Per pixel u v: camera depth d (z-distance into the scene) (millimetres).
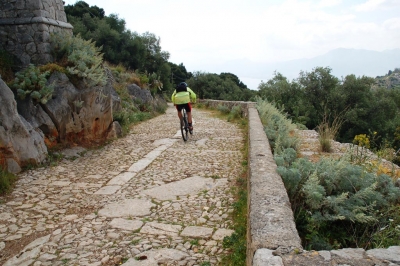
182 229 3443
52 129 6727
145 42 36500
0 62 6984
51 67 7059
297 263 1776
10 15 7500
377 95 25859
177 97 8680
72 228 3535
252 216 2447
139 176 5547
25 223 3691
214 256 2879
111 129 9062
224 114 17156
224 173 5570
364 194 3447
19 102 6254
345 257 1848
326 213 3232
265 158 4309
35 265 2795
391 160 6680
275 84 26078
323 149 7383
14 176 5223
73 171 5844
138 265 2740
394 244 2941
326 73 23891
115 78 17078
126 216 3838
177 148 7922
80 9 32031
